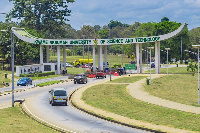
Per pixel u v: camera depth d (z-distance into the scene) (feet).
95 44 372.17
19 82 264.93
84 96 195.83
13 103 159.63
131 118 127.85
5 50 417.49
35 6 627.87
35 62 504.02
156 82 271.69
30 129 107.76
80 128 112.37
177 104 162.91
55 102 162.50
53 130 108.47
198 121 122.01
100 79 318.24
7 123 116.88
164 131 105.60
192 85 259.19
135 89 226.58
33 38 382.63
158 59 362.33
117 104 164.04
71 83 282.56
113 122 123.85
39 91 224.94
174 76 326.24
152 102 169.68
